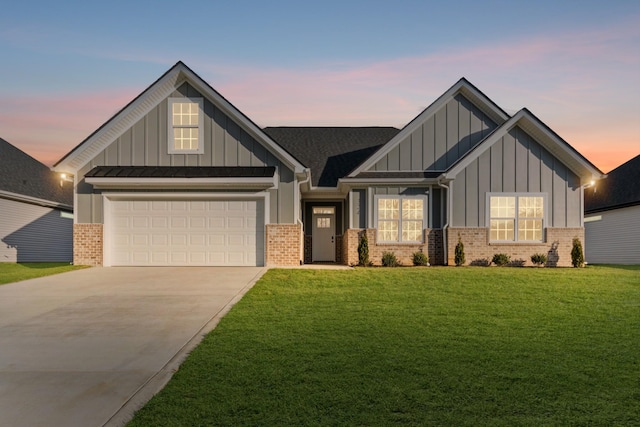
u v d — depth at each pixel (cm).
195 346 676
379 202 1758
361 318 837
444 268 1550
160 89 1633
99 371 582
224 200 1639
